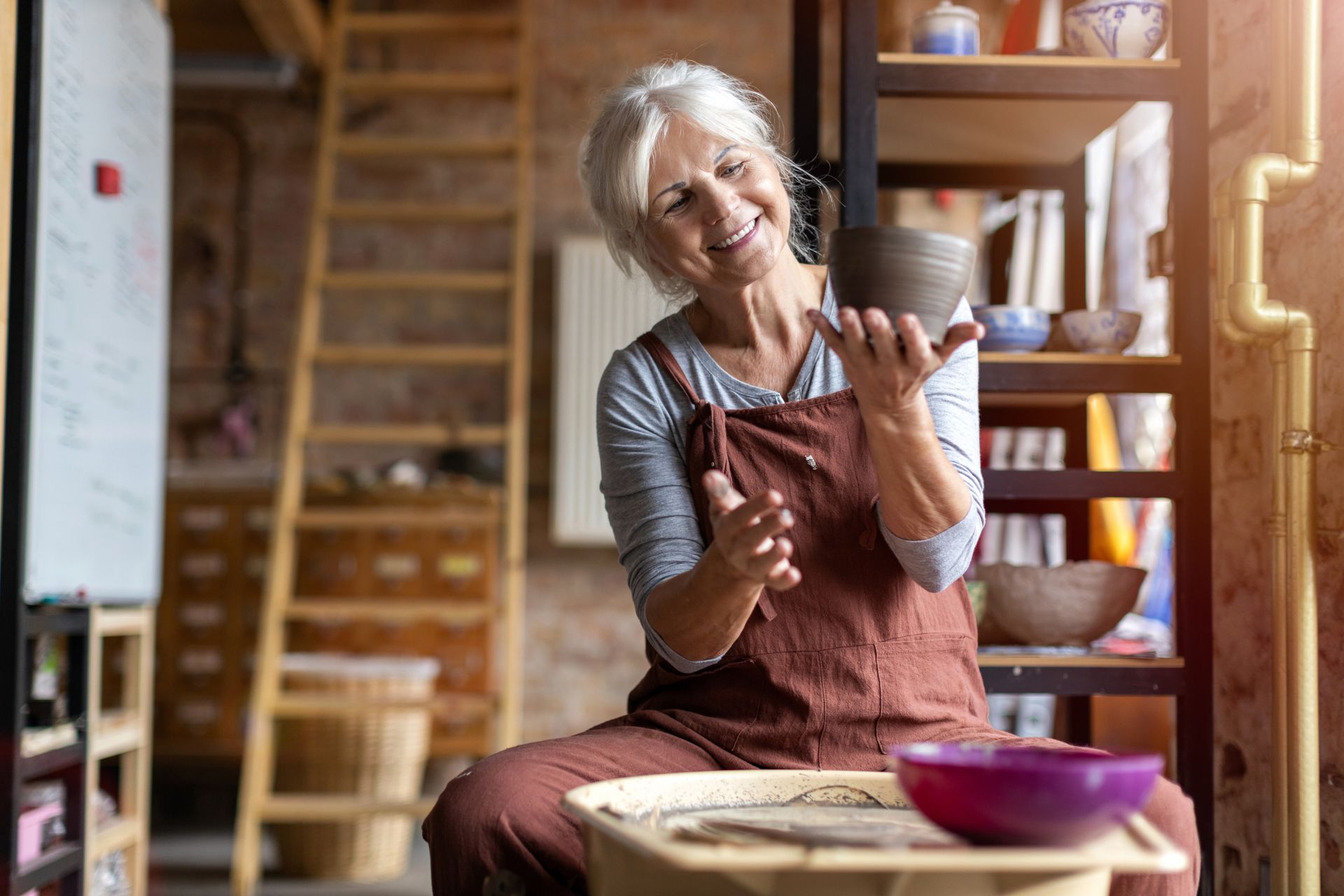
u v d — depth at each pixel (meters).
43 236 2.29
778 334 1.54
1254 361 1.82
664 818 1.11
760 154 1.47
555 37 5.22
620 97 1.50
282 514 3.87
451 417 5.17
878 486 1.33
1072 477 1.88
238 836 3.51
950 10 2.00
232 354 5.20
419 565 4.52
